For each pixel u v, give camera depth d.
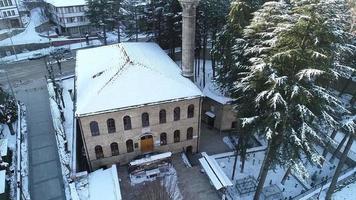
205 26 42.50
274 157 23.08
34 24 74.44
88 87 30.69
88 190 27.17
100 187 27.22
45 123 39.59
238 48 29.06
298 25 18.95
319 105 20.72
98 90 28.52
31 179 30.67
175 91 29.70
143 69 30.19
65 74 52.19
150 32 51.88
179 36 46.16
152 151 31.69
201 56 55.97
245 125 23.83
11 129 36.84
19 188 28.38
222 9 40.41
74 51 61.81
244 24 30.61
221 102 36.03
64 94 44.69
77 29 69.12
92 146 29.03
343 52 23.92
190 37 32.22
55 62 57.34
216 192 27.94
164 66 34.50
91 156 29.56
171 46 48.78
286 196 29.48
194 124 31.84
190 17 31.33
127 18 62.19
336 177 26.88
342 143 31.84
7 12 68.31
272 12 25.20
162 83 29.84
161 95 29.08
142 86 29.16
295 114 21.16
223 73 33.78
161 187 28.36
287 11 22.09
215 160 32.34
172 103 29.41
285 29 19.34
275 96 19.16
